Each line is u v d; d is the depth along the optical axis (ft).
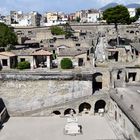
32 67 318.45
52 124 235.81
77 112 255.29
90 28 590.14
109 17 473.26
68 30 536.01
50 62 322.96
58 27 548.31
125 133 198.29
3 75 261.44
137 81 277.44
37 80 261.44
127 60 346.74
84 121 239.71
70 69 295.89
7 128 228.22
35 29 587.27
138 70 275.80
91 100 254.68
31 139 204.85
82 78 259.60
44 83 261.85
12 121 245.45
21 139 205.46
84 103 258.78
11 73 262.47
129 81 278.05
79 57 322.14
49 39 451.94
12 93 263.49
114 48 358.23
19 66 305.73
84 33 549.54
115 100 225.97
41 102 263.90
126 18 473.67
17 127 230.07
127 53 351.46
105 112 256.73
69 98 262.26
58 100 263.29
